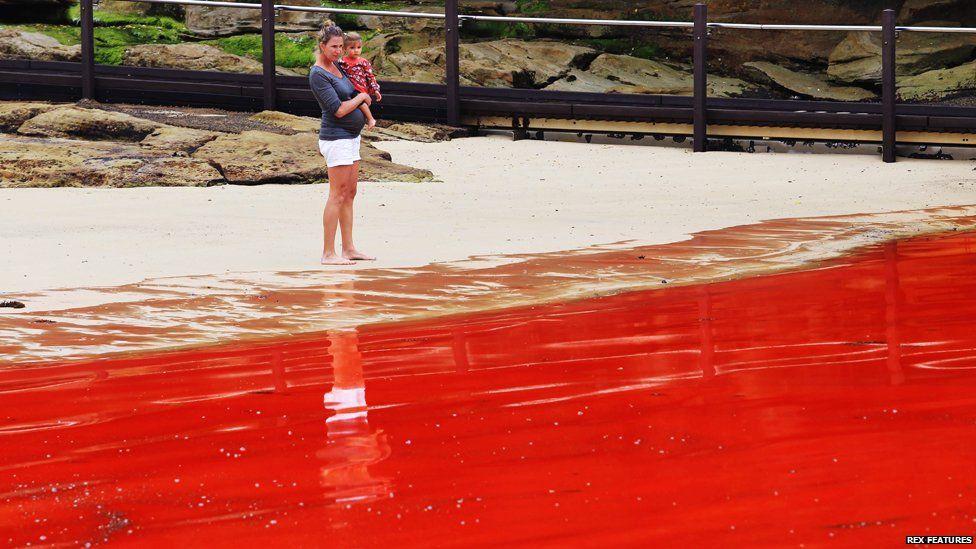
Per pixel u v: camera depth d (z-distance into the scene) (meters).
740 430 4.65
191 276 10.37
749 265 10.58
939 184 17.58
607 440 4.61
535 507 3.80
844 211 14.79
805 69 34.09
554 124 25.23
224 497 4.08
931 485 3.81
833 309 7.85
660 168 20.55
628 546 3.41
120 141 21.62
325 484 4.18
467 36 34.69
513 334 7.48
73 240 12.48
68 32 32.41
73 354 7.37
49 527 3.83
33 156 18.86
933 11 33.53
